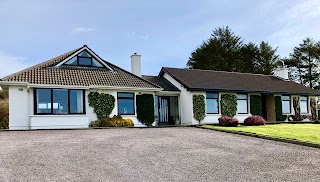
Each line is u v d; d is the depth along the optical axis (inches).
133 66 1121.4
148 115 970.7
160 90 994.7
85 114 868.0
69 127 836.6
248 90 1140.5
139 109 959.6
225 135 673.0
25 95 805.2
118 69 1064.2
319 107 1534.2
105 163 399.2
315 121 1151.6
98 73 969.5
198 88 1040.2
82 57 981.2
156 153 466.0
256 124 968.9
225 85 1141.1
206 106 1074.7
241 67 2128.4
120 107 935.0
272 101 1229.7
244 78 1305.4
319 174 366.3
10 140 548.7
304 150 505.7
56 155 433.7
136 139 591.5
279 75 1465.3
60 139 571.5
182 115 1085.1
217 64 2102.6
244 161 427.5
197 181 335.6
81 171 360.8
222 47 2215.8
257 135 647.1
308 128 810.2
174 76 1131.3
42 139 567.5
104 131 721.0
